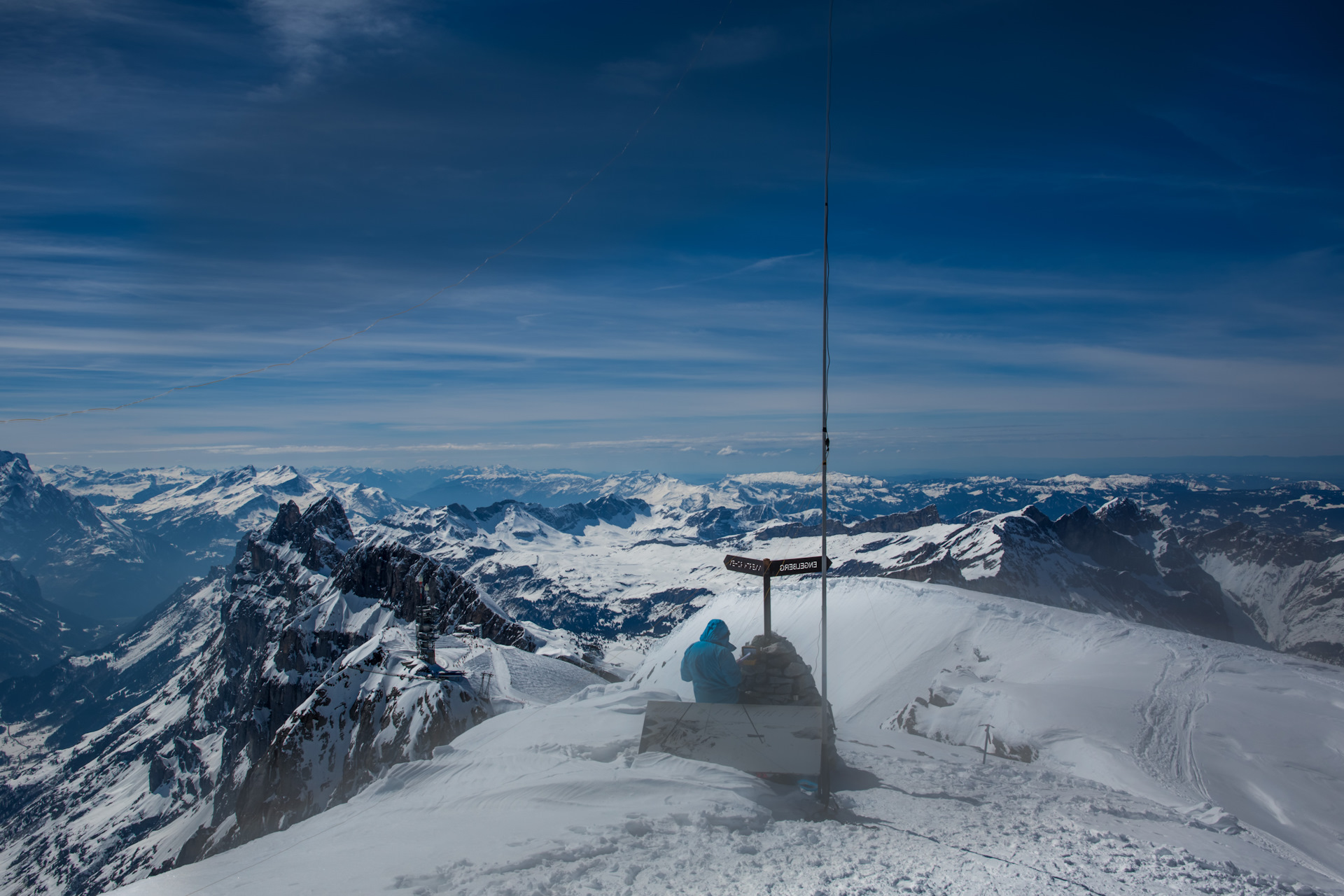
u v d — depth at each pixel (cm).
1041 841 1702
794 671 2367
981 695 4906
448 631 18700
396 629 10644
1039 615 8606
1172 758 3722
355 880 1420
